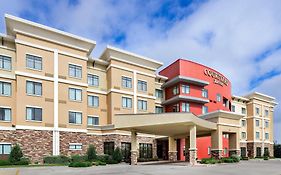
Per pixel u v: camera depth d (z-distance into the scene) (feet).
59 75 123.13
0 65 111.65
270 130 244.63
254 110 229.04
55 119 119.03
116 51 143.13
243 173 70.74
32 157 110.42
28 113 112.68
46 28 118.32
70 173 71.97
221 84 188.24
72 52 128.57
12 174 70.08
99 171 76.69
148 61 156.04
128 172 73.05
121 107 142.61
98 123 139.44
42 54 119.14
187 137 134.10
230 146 128.57
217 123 119.03
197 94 166.71
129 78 148.66
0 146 105.29
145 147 146.00
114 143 130.52
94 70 143.23
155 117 98.84
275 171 76.38
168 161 128.26
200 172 71.97
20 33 114.21
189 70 165.37
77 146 123.95
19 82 111.75
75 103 126.41
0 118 108.47
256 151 224.94
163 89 172.35
